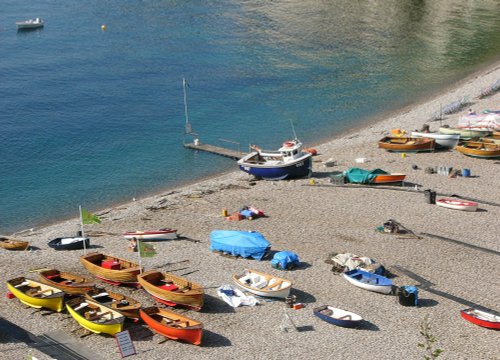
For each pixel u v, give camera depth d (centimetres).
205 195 7006
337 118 9694
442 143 8019
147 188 7519
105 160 8338
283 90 10919
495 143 7956
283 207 6569
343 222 6159
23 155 8444
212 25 14975
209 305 4800
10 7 16988
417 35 14338
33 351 4275
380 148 8194
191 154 8512
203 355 4244
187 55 12800
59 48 13312
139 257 5238
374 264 5212
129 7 16788
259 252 5422
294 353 4259
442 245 5659
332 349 4291
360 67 12150
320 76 11638
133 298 4906
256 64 12275
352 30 14675
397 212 6350
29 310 4775
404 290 4741
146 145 8819
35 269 5319
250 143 8838
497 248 5616
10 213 6906
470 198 6650
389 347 4306
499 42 13838
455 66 12250
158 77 11562
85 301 4662
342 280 5138
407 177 7244
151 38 14000
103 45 13512
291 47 13362
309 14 16025
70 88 10981
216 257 5522
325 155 8094
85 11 16450
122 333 4228
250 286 4897
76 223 6438
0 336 4438
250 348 4316
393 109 10012
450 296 4894
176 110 10075
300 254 5553
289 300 4753
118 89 10962
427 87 11056
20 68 11975
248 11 16262
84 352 4272
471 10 16650
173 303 4741
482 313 4603
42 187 7562
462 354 4228
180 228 6134
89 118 9706
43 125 9400
